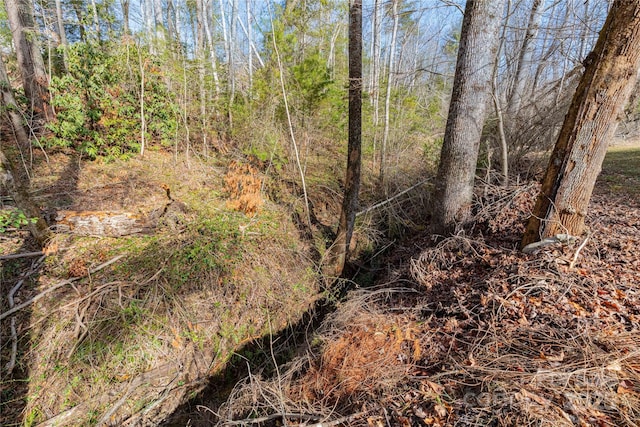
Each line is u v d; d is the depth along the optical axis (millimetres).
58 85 6016
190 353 3918
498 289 3152
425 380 2453
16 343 3246
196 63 7684
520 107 6414
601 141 2908
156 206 5508
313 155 8570
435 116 9398
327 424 2320
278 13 7707
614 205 4879
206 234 5094
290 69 6973
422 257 4539
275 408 2709
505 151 5523
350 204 5383
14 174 3846
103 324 3604
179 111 7430
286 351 4480
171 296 4070
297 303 5066
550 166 3307
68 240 4441
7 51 9688
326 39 8914
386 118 8328
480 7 4355
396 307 3771
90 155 6648
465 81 4652
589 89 2861
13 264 3887
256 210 6098
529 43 6180
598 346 2221
